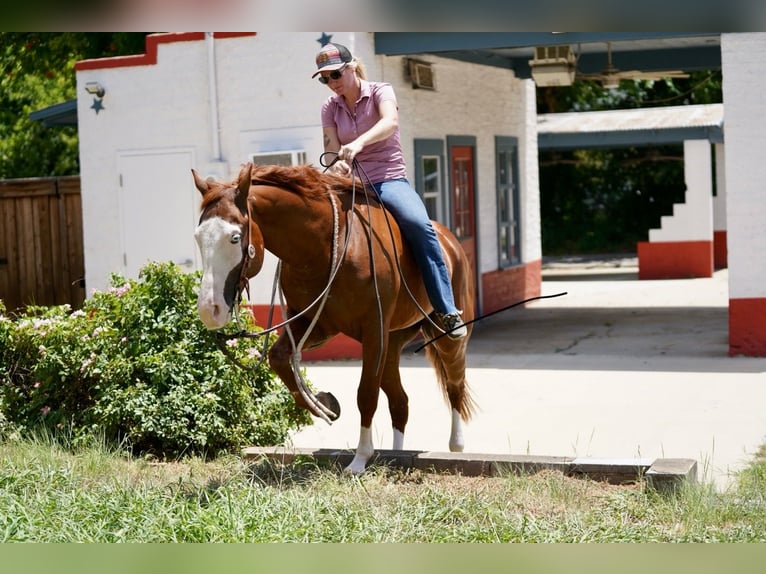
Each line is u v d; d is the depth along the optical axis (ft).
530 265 64.18
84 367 27.53
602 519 20.31
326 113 24.26
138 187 48.26
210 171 46.75
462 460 24.16
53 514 20.29
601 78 55.93
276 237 21.34
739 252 41.50
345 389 38.50
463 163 54.80
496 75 58.75
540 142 79.25
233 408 27.14
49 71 74.84
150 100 47.75
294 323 22.75
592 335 50.37
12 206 55.31
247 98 45.91
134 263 48.60
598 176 117.60
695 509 20.61
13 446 26.40
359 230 22.43
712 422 31.01
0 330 29.48
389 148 23.94
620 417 32.27
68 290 54.75
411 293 23.95
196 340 27.71
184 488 22.62
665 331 50.47
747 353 41.86
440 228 26.66
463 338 26.21
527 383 38.63
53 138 82.38
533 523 19.81
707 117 78.43
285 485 23.29
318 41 44.34
